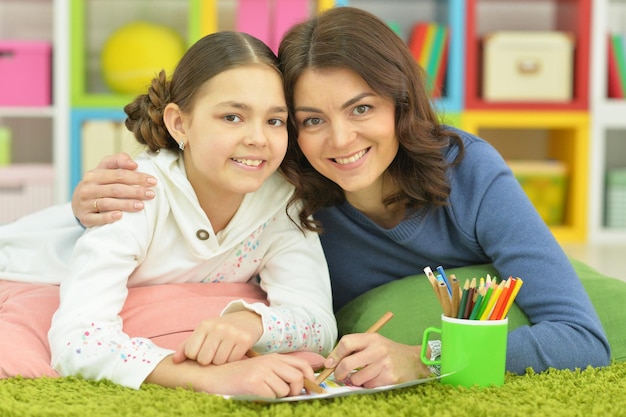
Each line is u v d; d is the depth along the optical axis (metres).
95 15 3.25
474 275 1.40
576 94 3.34
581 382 1.13
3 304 1.35
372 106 1.26
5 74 3.12
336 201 1.45
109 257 1.18
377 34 1.27
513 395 1.08
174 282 1.35
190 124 1.25
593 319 1.23
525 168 3.35
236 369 1.06
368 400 1.04
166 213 1.28
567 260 1.29
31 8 3.57
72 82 3.13
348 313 1.47
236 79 1.21
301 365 1.06
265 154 1.23
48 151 3.65
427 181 1.36
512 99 3.28
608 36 3.34
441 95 3.28
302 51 1.25
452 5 3.25
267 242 1.37
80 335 1.12
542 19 3.72
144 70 3.14
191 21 3.17
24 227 1.58
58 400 1.02
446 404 1.03
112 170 1.29
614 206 3.34
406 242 1.44
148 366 1.09
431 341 1.21
